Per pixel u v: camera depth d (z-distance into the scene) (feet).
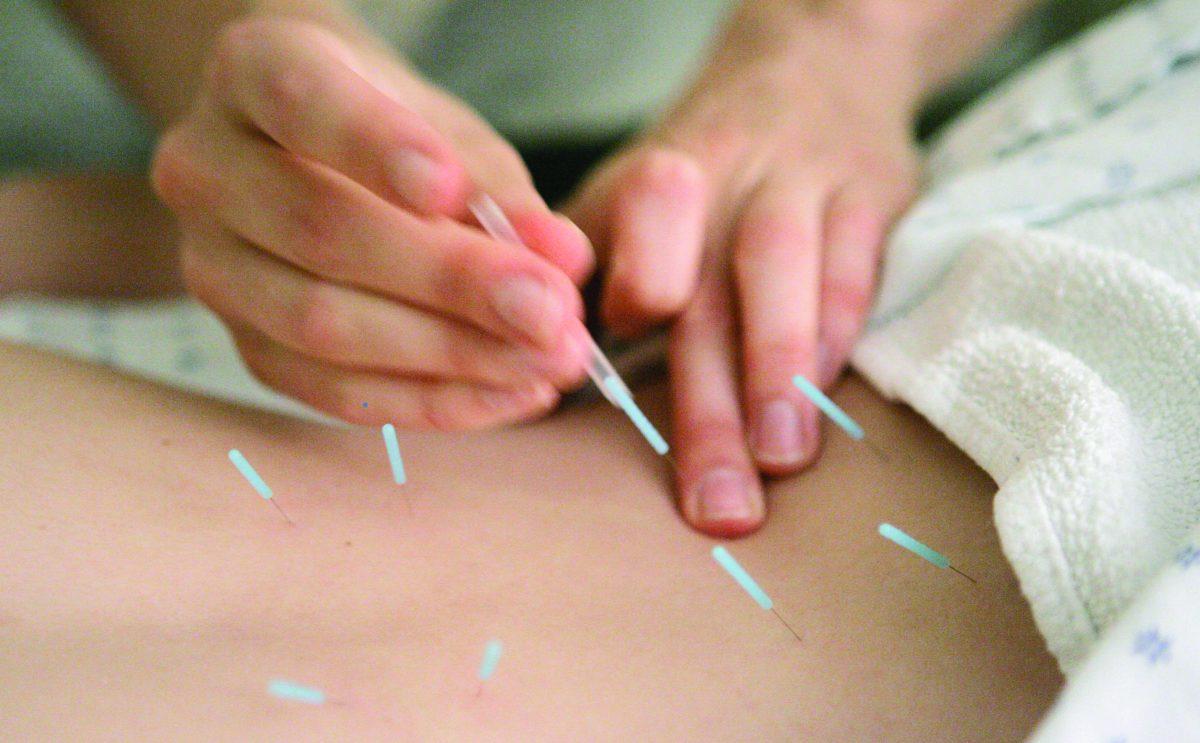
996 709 1.51
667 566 1.87
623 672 1.61
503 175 2.08
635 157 2.60
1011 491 1.58
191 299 3.88
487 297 1.73
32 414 1.95
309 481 1.99
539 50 5.20
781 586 1.80
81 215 3.91
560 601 1.76
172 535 1.77
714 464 2.07
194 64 3.04
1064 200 2.28
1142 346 1.77
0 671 1.45
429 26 5.21
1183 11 2.48
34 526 1.71
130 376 2.22
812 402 2.15
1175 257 1.97
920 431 2.08
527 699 1.55
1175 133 2.21
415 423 2.08
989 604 1.68
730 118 2.92
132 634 1.57
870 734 1.50
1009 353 1.89
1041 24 4.53
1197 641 1.17
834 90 3.13
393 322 1.93
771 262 2.32
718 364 2.28
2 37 5.40
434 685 1.57
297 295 2.00
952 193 2.51
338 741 1.45
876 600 1.73
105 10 3.13
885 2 3.41
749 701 1.56
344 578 1.77
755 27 3.44
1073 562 1.47
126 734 1.40
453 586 1.78
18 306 3.80
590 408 2.45
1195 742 1.11
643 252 2.25
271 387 2.31
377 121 1.68
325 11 2.73
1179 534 1.48
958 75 4.16
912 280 2.36
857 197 2.68
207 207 2.07
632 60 5.12
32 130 5.36
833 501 2.00
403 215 1.84
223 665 1.54
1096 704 1.14
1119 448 1.56
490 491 2.06
